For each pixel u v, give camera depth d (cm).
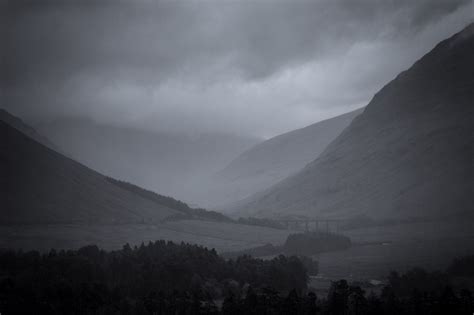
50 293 13825
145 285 15300
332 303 13238
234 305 13150
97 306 13612
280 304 13212
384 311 13138
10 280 14125
